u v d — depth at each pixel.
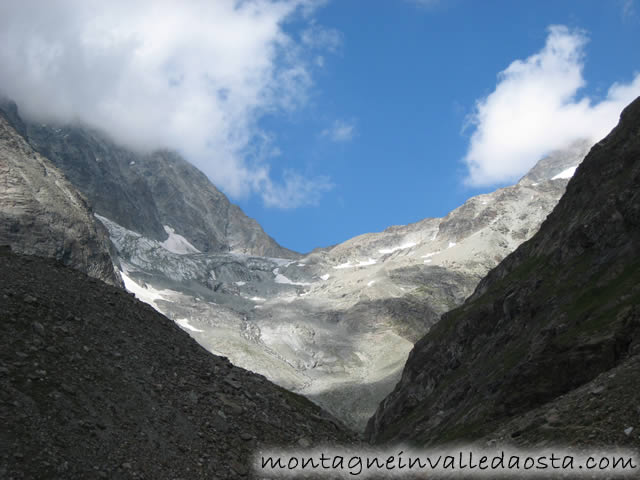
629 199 107.25
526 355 96.88
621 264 95.06
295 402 42.22
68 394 28.17
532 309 120.31
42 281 37.91
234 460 30.30
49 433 25.16
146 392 32.25
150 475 26.08
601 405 34.06
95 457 25.36
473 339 162.50
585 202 132.75
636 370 35.78
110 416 28.48
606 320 74.75
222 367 41.31
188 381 36.19
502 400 80.12
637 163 116.06
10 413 25.05
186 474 27.39
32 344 30.48
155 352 37.53
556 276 122.88
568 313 94.31
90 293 40.03
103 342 34.78
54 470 23.45
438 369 171.62
